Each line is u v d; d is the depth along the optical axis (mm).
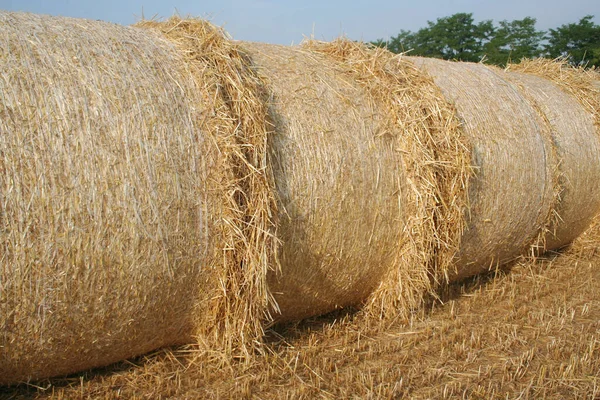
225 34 4457
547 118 7016
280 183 4398
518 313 5691
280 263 4523
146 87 3803
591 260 7832
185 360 4406
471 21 36219
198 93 4008
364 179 4863
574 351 4836
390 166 5059
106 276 3572
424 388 4172
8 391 3863
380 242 5098
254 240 4109
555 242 7730
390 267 5336
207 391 4000
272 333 4961
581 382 4285
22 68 3434
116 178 3537
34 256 3303
